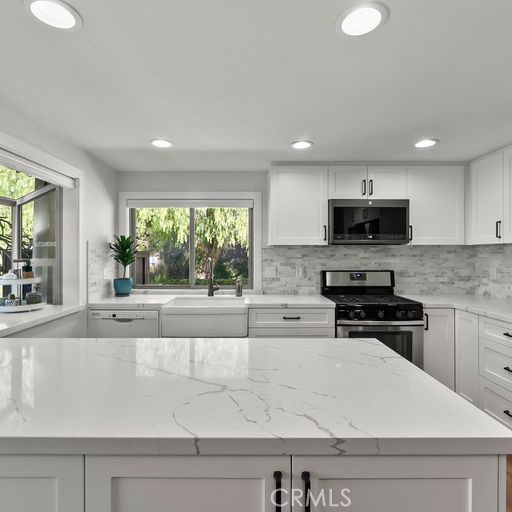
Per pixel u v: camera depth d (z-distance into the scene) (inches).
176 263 144.6
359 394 36.3
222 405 33.5
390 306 110.4
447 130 94.7
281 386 38.4
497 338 92.6
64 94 72.9
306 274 138.6
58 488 29.0
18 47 56.1
